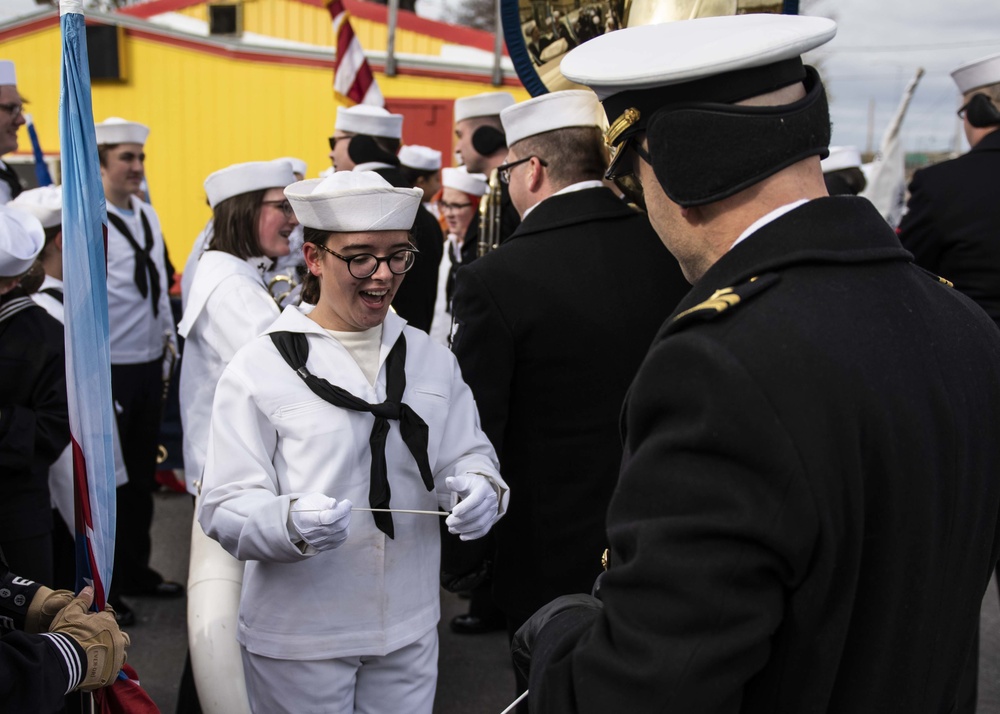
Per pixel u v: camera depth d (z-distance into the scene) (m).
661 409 1.07
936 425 1.09
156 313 4.16
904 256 1.19
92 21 7.44
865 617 1.08
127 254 4.04
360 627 1.96
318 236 1.93
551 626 1.29
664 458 1.04
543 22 2.62
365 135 3.92
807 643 1.04
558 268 2.24
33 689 1.55
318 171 7.54
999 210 3.16
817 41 1.13
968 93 3.44
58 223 3.17
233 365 1.95
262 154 7.55
